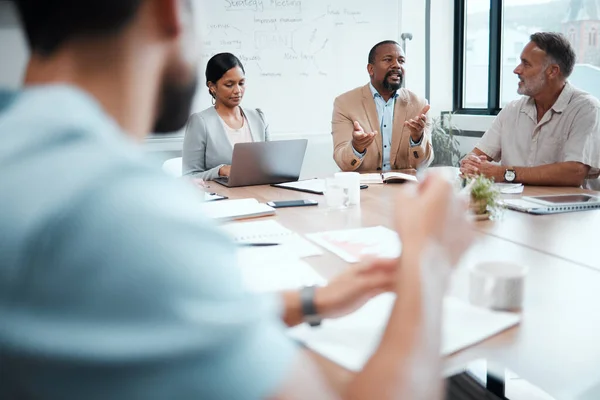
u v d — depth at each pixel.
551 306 0.97
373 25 4.30
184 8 0.32
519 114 2.84
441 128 4.47
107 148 0.28
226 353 0.25
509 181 2.38
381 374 0.37
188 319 0.25
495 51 4.36
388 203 1.99
